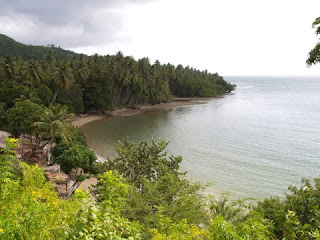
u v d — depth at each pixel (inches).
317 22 297.1
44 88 2299.5
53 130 1247.5
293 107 3924.7
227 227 219.6
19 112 1363.2
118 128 2402.8
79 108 2751.0
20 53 5762.8
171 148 1801.2
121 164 855.7
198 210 573.6
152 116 3100.4
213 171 1381.6
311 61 323.6
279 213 479.5
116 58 3745.1
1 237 163.3
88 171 1069.1
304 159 1578.5
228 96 5644.7
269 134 2235.5
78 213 182.5
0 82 2282.2
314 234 269.6
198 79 5369.1
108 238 174.7
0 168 269.0
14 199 233.1
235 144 1910.7
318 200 507.8
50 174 1011.3
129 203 531.8
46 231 176.6
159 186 638.5
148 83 3791.8
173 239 265.6
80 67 2800.2
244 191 1154.0
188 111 3516.2
